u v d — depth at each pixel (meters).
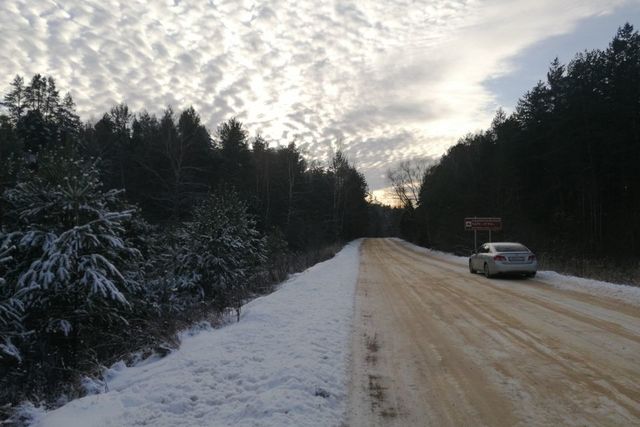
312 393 5.29
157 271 13.44
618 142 31.59
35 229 9.09
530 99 41.94
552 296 12.88
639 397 5.16
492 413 4.83
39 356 8.27
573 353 6.96
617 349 7.13
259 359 6.56
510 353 7.07
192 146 41.28
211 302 13.42
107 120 51.09
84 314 9.20
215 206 15.96
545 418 4.67
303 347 7.18
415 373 6.18
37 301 8.80
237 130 49.12
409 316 10.33
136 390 5.54
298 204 61.09
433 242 56.91
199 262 14.52
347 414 4.85
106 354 9.12
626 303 11.38
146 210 39.50
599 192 34.59
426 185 68.19
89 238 9.11
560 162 34.91
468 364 6.55
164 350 7.52
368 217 117.12
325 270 21.89
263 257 19.97
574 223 35.50
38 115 38.75
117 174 44.22
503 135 45.59
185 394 5.27
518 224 39.44
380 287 15.79
